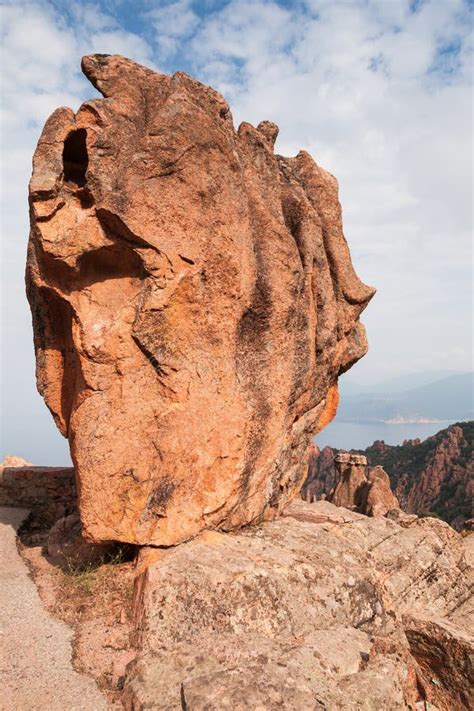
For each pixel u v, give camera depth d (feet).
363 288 43.09
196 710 15.81
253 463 33.88
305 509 45.55
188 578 24.68
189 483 30.63
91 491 29.19
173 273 30.45
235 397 32.48
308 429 41.60
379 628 28.12
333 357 41.81
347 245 43.04
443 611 35.53
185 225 30.78
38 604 27.17
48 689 19.80
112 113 29.89
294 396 37.19
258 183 35.94
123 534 29.35
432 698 26.45
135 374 30.42
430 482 230.68
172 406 30.71
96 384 30.04
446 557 39.50
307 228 38.40
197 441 30.89
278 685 17.24
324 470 276.21
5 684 19.97
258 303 34.14
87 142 29.58
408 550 37.58
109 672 21.18
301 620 25.03
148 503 29.76
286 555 29.07
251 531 33.47
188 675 18.92
